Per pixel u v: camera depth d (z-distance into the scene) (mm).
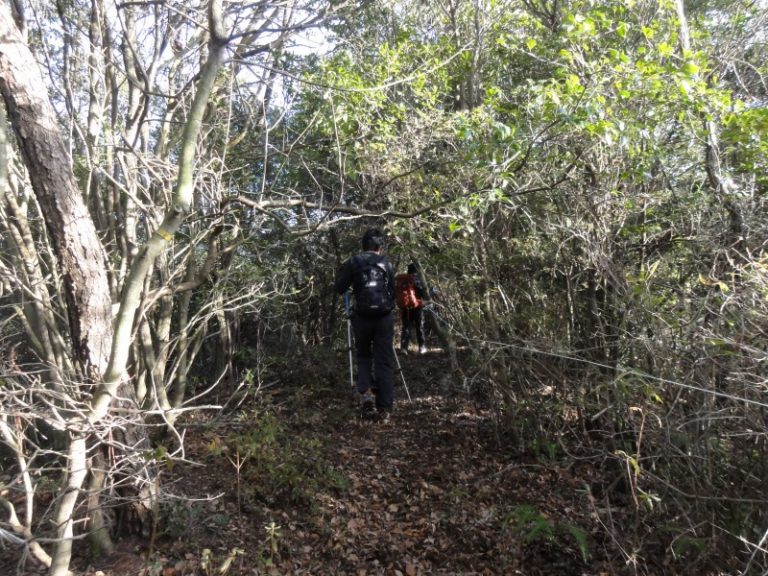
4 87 3113
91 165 4035
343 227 7613
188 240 5004
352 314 6078
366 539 3949
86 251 3314
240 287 5812
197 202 4820
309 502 4223
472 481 4570
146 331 4461
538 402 4664
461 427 5520
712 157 4324
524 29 6195
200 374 7316
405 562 3723
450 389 6477
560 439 4383
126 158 4383
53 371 3312
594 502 3717
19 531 3020
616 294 3896
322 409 6270
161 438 4789
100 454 3322
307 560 3736
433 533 3994
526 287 4738
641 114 4371
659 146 4414
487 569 3633
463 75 6539
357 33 6320
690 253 4012
